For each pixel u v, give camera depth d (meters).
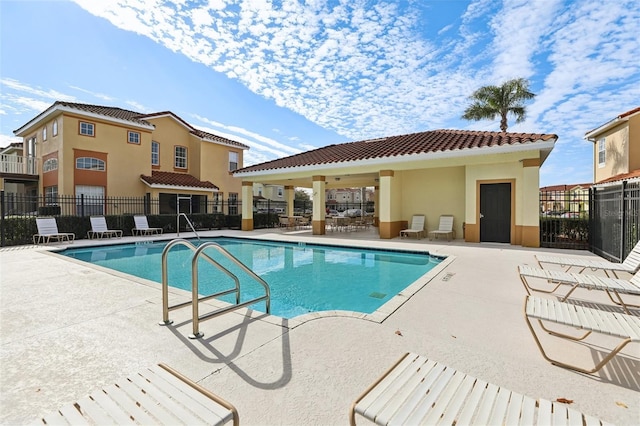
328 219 17.50
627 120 14.25
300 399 2.38
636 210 7.38
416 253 10.38
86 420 1.60
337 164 14.24
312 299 6.38
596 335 3.58
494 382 2.64
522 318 4.11
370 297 6.50
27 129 19.12
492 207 11.90
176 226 17.55
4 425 2.12
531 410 1.70
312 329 3.71
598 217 9.62
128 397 1.79
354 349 3.21
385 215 13.72
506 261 8.20
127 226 15.54
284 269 9.11
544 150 10.62
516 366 2.89
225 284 7.60
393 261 9.98
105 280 6.11
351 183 21.88
